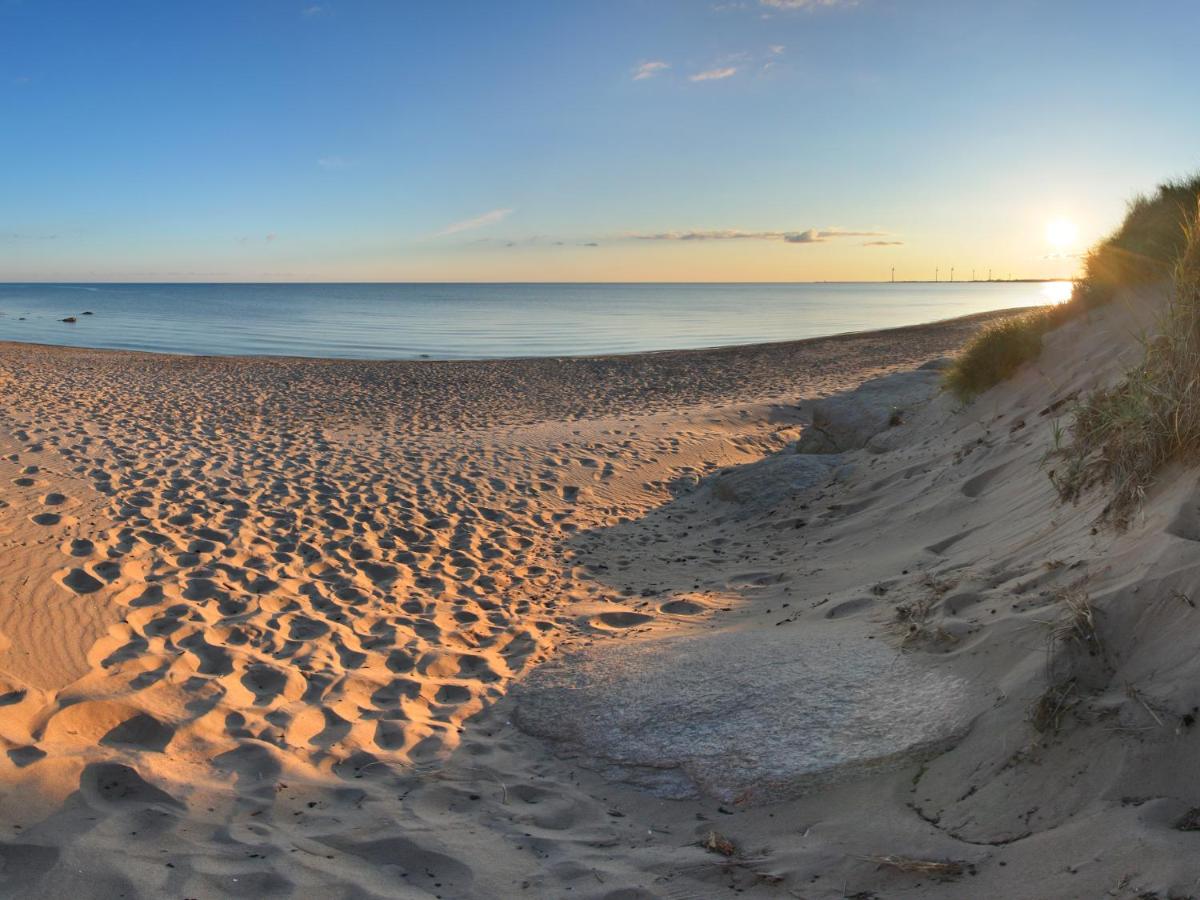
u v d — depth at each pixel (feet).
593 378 71.72
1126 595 9.68
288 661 14.93
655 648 14.05
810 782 9.61
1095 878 6.71
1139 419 12.74
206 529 22.72
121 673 13.62
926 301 352.49
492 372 75.36
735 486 27.58
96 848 8.80
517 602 19.29
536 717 12.60
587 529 25.85
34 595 16.58
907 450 24.81
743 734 10.67
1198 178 22.77
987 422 23.04
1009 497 17.11
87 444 32.32
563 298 451.53
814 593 16.97
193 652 14.84
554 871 8.71
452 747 11.93
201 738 11.73
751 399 56.18
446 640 16.62
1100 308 23.61
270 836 9.34
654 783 10.37
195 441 35.55
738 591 18.79
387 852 9.13
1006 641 10.43
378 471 31.01
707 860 8.65
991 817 8.14
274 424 44.24
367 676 14.39
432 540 23.82
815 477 26.43
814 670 11.69
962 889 7.27
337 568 20.92
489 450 34.76
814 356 84.79
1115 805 7.47
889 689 10.72
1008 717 9.21
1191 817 7.02
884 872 7.82
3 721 11.37
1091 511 13.21
